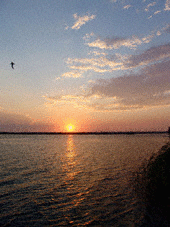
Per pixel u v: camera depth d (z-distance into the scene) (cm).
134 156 3897
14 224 1098
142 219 1138
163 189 1477
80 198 1536
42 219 1166
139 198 1490
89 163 3206
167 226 1044
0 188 1775
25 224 1098
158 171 1533
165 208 1285
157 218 1146
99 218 1174
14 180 2080
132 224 1080
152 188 1588
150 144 7569
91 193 1658
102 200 1484
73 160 3562
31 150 5506
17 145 7606
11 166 2894
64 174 2402
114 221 1128
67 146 7312
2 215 1216
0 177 2189
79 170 2639
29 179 2142
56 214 1243
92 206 1370
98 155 4253
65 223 1116
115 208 1323
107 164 3053
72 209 1320
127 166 2817
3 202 1434
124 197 1531
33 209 1319
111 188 1781
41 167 2858
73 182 2020
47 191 1720
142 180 1953
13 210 1297
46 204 1412
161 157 1598
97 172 2494
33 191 1717
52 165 3039
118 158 3672
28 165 3014
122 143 8538
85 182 2017
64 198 1540
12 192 1675
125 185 1856
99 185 1894
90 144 8481
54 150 5584
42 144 8488
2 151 5100
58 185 1914
